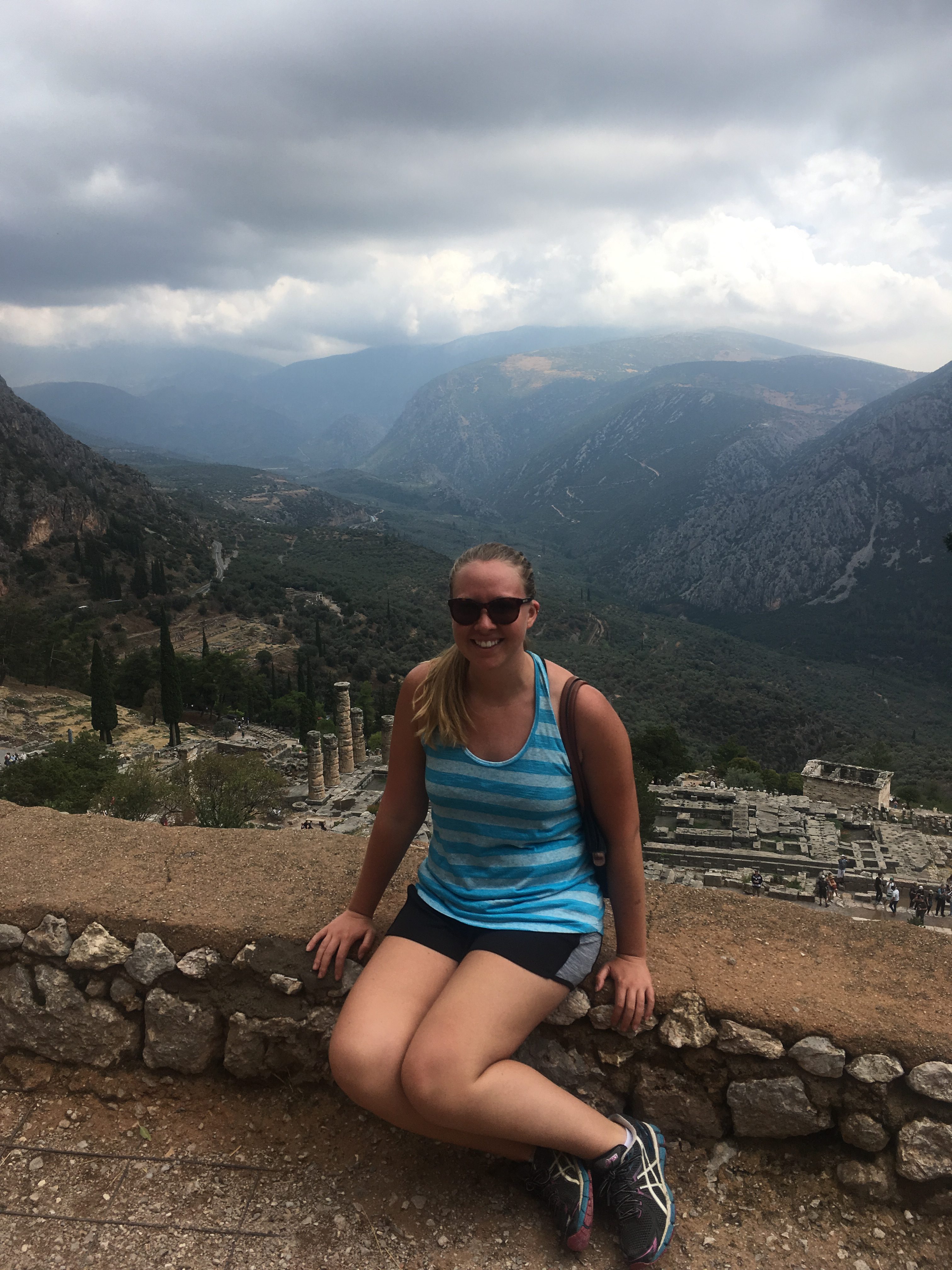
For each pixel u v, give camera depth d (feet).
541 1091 8.19
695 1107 9.64
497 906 9.08
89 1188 9.45
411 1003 8.64
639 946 9.62
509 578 8.52
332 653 370.32
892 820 142.82
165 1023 10.69
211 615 409.08
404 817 10.00
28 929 11.04
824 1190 9.23
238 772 106.73
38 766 121.29
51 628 305.12
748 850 124.47
